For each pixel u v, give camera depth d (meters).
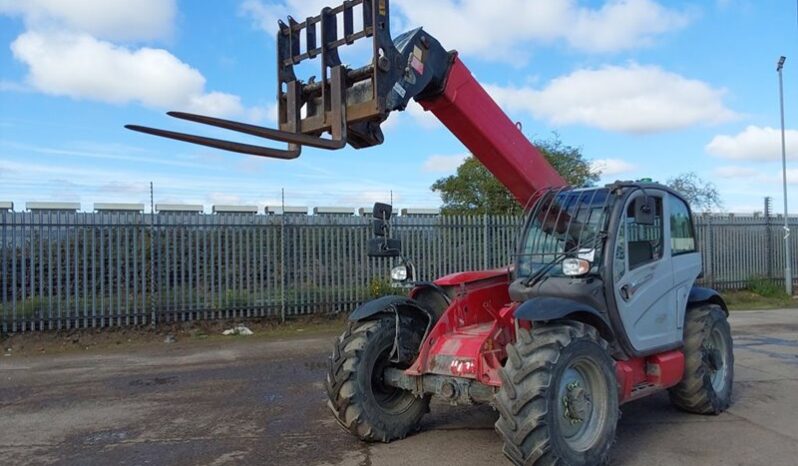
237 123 3.85
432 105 5.36
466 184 20.27
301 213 13.77
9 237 11.30
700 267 6.55
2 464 5.27
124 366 9.48
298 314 13.26
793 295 18.89
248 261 12.89
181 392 7.76
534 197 5.96
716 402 6.34
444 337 5.48
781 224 19.25
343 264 13.62
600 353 4.85
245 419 6.51
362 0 4.39
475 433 5.90
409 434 5.84
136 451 5.55
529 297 5.41
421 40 4.95
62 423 6.46
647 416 6.41
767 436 5.74
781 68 19.03
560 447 4.46
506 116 5.68
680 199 6.40
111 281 11.91
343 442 5.70
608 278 5.19
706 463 5.07
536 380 4.43
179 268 12.42
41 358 10.26
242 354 10.33
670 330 5.92
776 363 9.11
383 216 5.92
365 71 4.41
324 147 4.25
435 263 14.33
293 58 4.68
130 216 12.06
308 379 8.41
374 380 5.73
